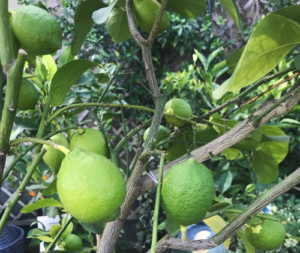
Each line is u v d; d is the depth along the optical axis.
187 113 0.41
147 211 1.43
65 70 0.33
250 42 0.19
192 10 0.43
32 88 0.33
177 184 0.24
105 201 0.21
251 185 0.90
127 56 1.45
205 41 1.53
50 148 0.39
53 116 0.32
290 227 0.99
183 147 0.46
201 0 0.41
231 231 0.27
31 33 0.25
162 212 1.44
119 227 0.33
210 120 0.48
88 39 1.39
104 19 0.27
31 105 0.33
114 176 0.22
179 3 0.43
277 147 0.50
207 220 0.44
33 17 0.25
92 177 0.21
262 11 1.44
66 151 0.24
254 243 0.36
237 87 0.21
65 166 0.23
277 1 1.37
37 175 0.63
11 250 0.93
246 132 0.31
